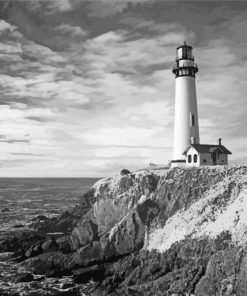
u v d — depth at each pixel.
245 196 43.06
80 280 42.66
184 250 39.25
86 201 67.00
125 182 59.31
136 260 42.66
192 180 52.78
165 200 51.81
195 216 44.69
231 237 37.09
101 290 38.00
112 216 57.47
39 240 60.41
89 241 55.62
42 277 44.88
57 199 138.12
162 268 39.25
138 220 49.09
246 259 32.31
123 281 38.94
